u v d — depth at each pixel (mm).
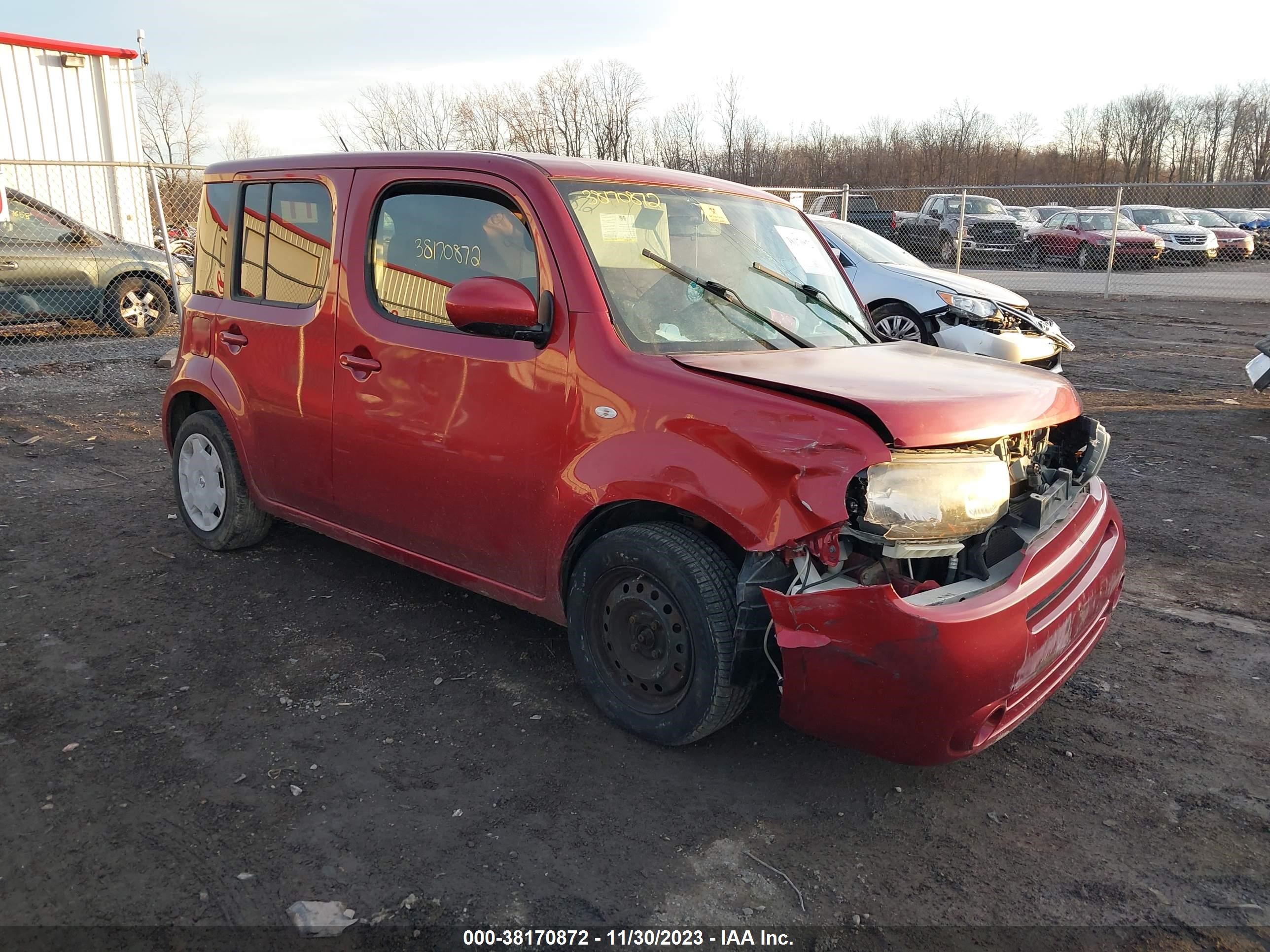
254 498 4418
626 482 2857
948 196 24047
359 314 3660
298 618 3994
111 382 9461
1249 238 26906
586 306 3023
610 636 3078
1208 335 13805
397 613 4070
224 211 4410
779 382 2703
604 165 3512
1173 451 7094
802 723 2664
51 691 3336
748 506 2600
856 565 2559
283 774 2877
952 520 2574
